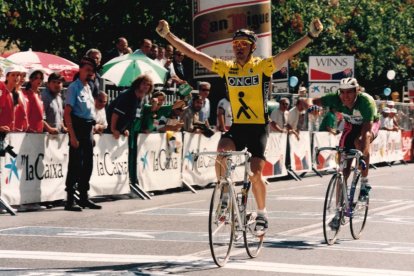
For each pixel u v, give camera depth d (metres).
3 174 13.46
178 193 17.92
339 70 24.88
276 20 33.66
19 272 8.30
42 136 14.30
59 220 12.76
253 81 9.37
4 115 13.65
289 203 16.00
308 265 9.00
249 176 9.50
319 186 20.41
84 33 30.69
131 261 9.08
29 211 13.98
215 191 8.73
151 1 30.98
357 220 11.27
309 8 36.12
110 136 15.80
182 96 19.33
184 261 9.13
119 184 16.09
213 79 23.19
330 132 25.11
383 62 42.84
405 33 44.38
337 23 38.88
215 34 22.72
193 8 23.25
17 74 13.77
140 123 16.61
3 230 11.45
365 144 11.40
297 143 23.09
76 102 14.05
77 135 14.17
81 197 14.48
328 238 10.62
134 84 15.95
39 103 14.52
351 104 11.60
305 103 11.81
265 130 9.56
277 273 8.50
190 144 18.34
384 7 44.03
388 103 30.55
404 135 32.38
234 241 9.22
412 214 14.30
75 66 19.88
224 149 9.50
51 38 29.38
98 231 11.52
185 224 12.44
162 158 17.41
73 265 8.77
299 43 9.27
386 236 11.48
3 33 28.73
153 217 13.34
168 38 9.54
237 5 22.53
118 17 31.05
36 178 14.20
